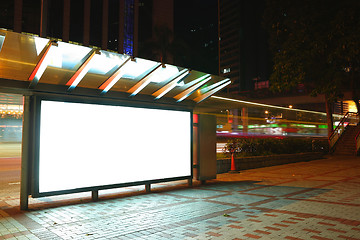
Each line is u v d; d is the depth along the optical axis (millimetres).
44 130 6453
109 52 6133
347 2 17766
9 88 6082
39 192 6293
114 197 7715
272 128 69312
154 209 6336
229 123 65500
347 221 5324
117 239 4465
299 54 21203
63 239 4480
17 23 53531
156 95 8578
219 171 13023
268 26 24719
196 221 5402
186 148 9211
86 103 7082
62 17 60531
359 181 10359
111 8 70438
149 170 8211
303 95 60188
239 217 5652
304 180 10781
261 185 9688
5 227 5098
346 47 17500
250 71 128125
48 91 6570
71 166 6773
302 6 20719
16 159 18594
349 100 53375
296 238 4445
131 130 7902
